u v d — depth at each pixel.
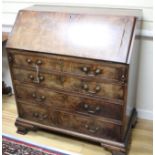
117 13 1.61
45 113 1.88
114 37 1.49
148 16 1.80
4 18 2.26
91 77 1.56
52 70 1.67
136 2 1.79
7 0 2.15
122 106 1.56
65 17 1.63
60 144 1.92
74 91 1.67
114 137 1.70
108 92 1.55
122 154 1.70
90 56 1.49
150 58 1.93
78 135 1.81
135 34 1.48
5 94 2.62
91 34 1.54
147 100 2.10
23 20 1.74
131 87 1.74
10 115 2.29
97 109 1.65
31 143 1.93
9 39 1.74
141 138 1.95
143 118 2.17
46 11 1.71
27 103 1.91
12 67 1.81
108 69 1.48
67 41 1.58
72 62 1.57
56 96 1.76
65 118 1.81
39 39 1.65
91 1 1.90
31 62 1.71
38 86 1.79
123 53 1.44
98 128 1.72
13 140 1.97
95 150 1.85
